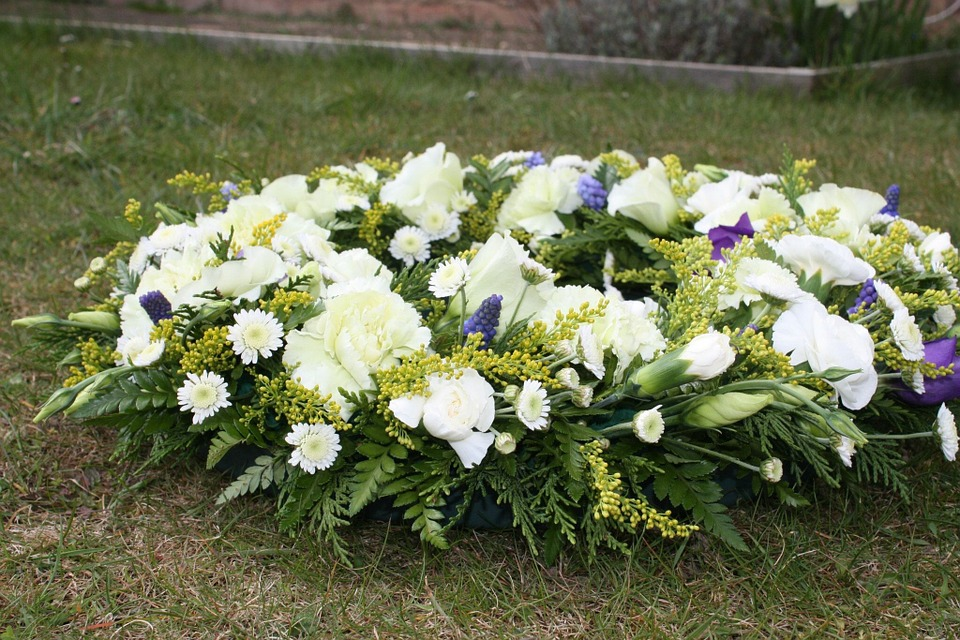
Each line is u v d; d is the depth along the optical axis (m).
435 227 2.44
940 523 2.01
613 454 1.82
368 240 2.45
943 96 5.84
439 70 5.95
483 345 1.84
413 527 1.71
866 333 1.84
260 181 2.70
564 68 5.98
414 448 1.76
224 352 1.88
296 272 2.02
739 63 5.95
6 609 1.71
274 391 1.79
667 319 2.03
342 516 1.92
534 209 2.53
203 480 2.08
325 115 4.84
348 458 1.85
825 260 1.99
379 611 1.73
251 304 1.93
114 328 2.14
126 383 1.85
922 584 1.84
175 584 1.79
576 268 2.65
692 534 1.95
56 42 6.31
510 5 8.02
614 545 1.74
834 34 5.91
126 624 1.68
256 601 1.75
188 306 1.86
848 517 2.00
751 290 2.00
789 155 2.56
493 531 1.95
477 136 4.56
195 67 5.66
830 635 1.72
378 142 4.39
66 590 1.77
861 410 2.07
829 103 5.43
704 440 1.93
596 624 1.72
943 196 3.79
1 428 2.26
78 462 2.15
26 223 3.40
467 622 1.71
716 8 6.05
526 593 1.80
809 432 1.82
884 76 5.77
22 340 2.61
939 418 1.86
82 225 3.35
